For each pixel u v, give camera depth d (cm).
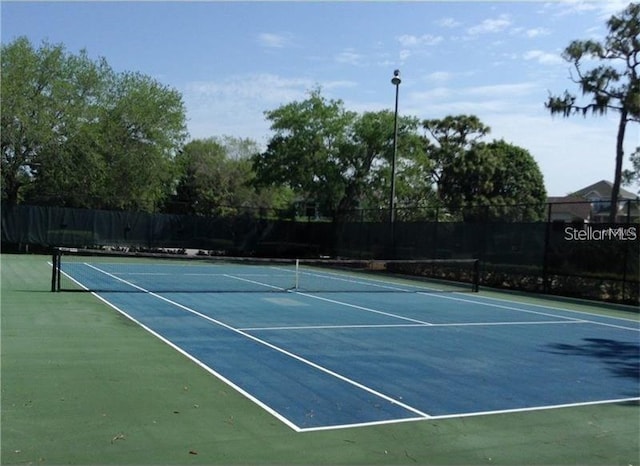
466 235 2533
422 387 790
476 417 670
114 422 604
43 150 3084
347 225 3247
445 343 1125
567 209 5450
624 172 3133
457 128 5453
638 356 1080
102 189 3353
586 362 1005
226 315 1348
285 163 3438
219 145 6469
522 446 584
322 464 519
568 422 666
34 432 566
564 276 2147
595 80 2667
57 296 1523
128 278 2084
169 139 3578
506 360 993
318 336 1137
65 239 3050
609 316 1684
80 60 3294
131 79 3553
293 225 3612
